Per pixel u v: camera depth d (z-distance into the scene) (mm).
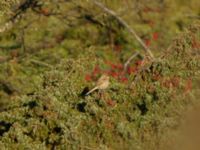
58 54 25875
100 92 13195
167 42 29297
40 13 23625
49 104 12914
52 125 12734
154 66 13523
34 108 13055
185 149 12766
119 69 25828
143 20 30484
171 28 30281
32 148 12328
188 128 12898
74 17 25688
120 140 12641
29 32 26156
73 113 12969
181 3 32500
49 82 13883
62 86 13562
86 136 12555
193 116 13000
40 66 24297
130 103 13180
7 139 12555
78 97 13508
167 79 13312
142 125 12789
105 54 27656
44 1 22438
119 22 28047
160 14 30812
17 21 22031
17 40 25438
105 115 12812
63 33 27328
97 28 27531
